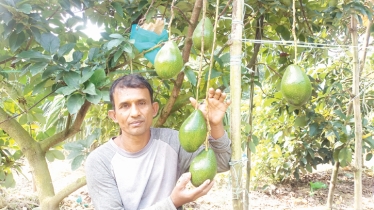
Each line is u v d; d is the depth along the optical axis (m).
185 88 2.67
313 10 2.49
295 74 1.40
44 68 1.96
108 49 1.94
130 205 1.70
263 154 6.08
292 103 1.43
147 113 1.66
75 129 2.46
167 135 1.85
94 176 1.72
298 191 6.15
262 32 2.80
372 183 6.46
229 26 2.63
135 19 2.32
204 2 1.40
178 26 2.62
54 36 1.98
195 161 1.43
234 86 1.41
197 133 1.40
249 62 2.80
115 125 3.11
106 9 2.36
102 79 1.95
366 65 4.76
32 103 2.60
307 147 4.88
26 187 6.23
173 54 1.49
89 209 5.15
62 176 7.31
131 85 1.62
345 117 3.16
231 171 1.43
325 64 4.26
